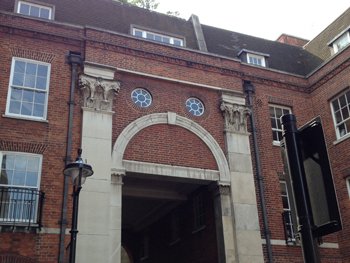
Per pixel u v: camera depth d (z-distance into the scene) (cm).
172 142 1422
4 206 1120
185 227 1700
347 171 1532
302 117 1747
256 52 1841
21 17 1365
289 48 2205
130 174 1331
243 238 1352
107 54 1437
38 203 1147
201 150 1458
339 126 1648
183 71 1550
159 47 1542
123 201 1880
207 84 1570
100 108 1331
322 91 1752
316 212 284
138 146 1362
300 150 308
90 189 1212
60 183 1198
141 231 2231
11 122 1214
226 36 2044
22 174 1174
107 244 1166
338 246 1515
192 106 1529
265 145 1595
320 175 284
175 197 1691
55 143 1241
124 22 1720
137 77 1466
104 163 1262
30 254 1085
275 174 1555
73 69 1355
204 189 1572
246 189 1440
